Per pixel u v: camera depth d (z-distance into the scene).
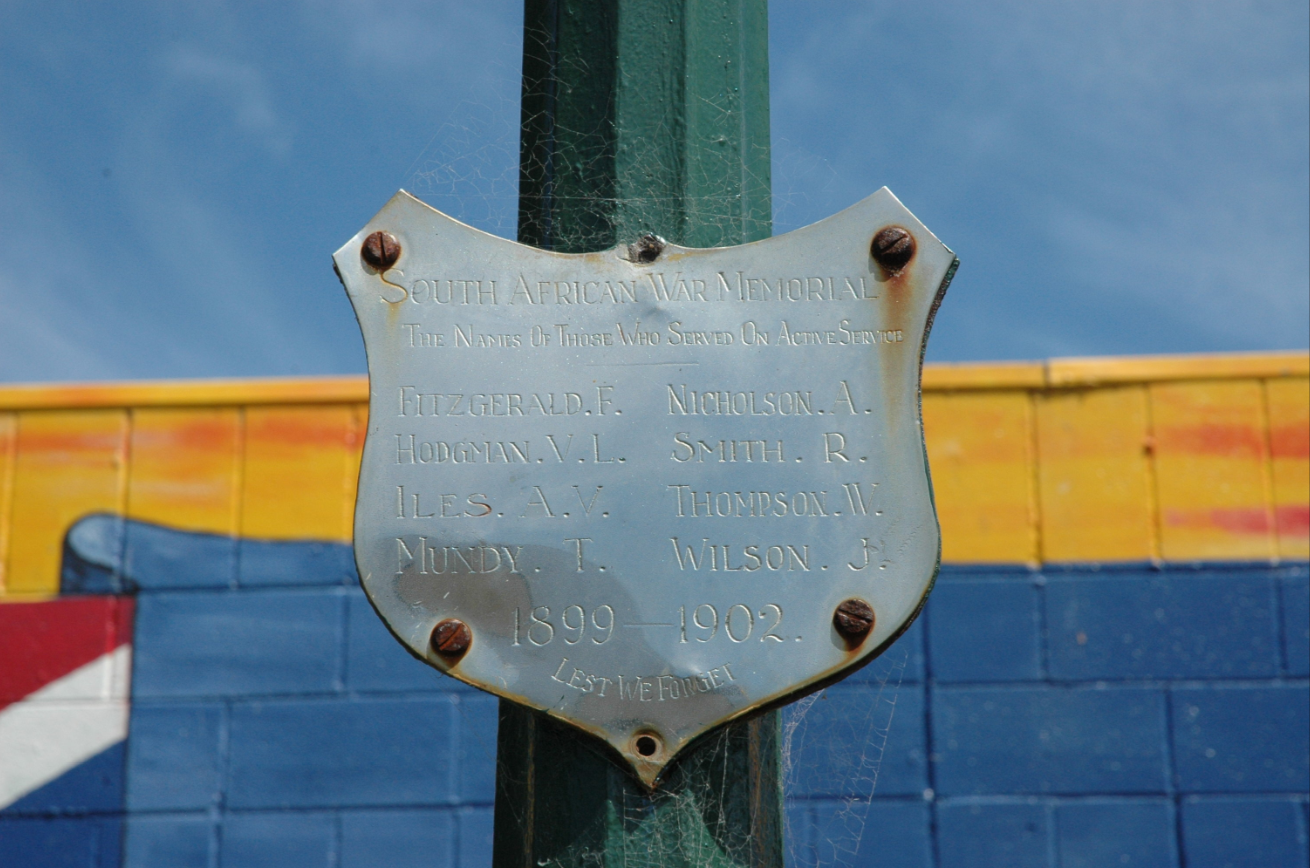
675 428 1.79
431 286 1.85
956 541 4.24
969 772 4.07
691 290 1.84
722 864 1.69
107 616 4.34
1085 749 4.07
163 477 4.44
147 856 4.16
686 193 1.88
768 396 1.80
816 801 4.07
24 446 4.46
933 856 4.02
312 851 4.16
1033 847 4.02
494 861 1.77
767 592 1.74
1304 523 4.16
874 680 4.16
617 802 1.70
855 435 1.79
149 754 4.24
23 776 4.22
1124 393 4.29
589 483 1.78
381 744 4.23
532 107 1.97
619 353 1.82
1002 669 4.14
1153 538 4.20
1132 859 3.99
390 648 4.30
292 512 4.41
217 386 4.50
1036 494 4.25
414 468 1.79
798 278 1.84
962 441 4.30
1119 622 4.15
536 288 1.84
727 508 1.77
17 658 4.31
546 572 1.75
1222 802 4.02
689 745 1.70
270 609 4.34
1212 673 4.10
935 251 1.84
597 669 1.72
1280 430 4.23
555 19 1.96
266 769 4.22
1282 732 4.05
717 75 1.95
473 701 4.26
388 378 1.82
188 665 4.30
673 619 1.74
